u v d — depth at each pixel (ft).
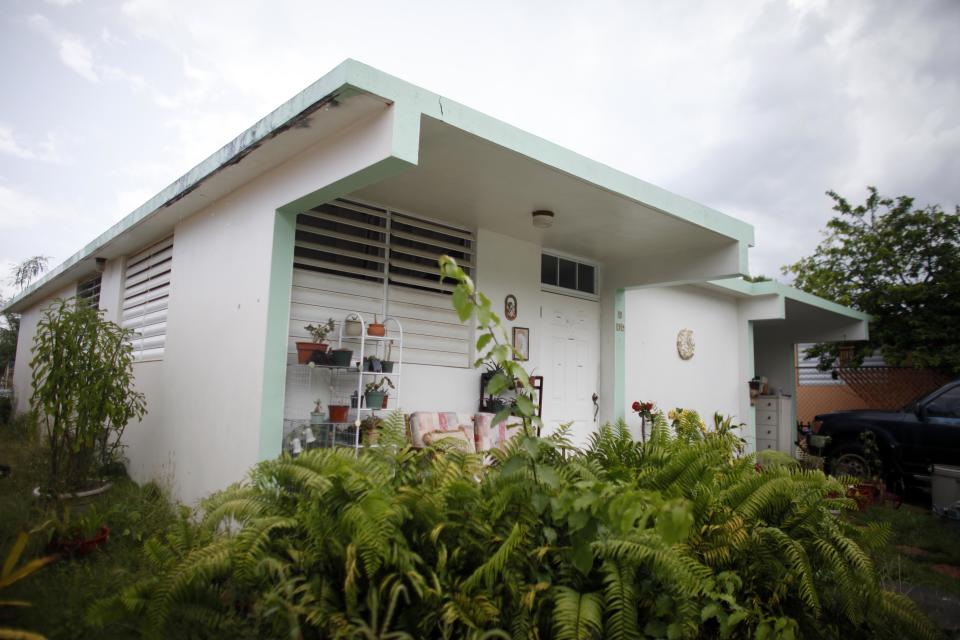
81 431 17.61
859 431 26.76
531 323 23.57
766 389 36.73
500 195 18.20
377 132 12.26
